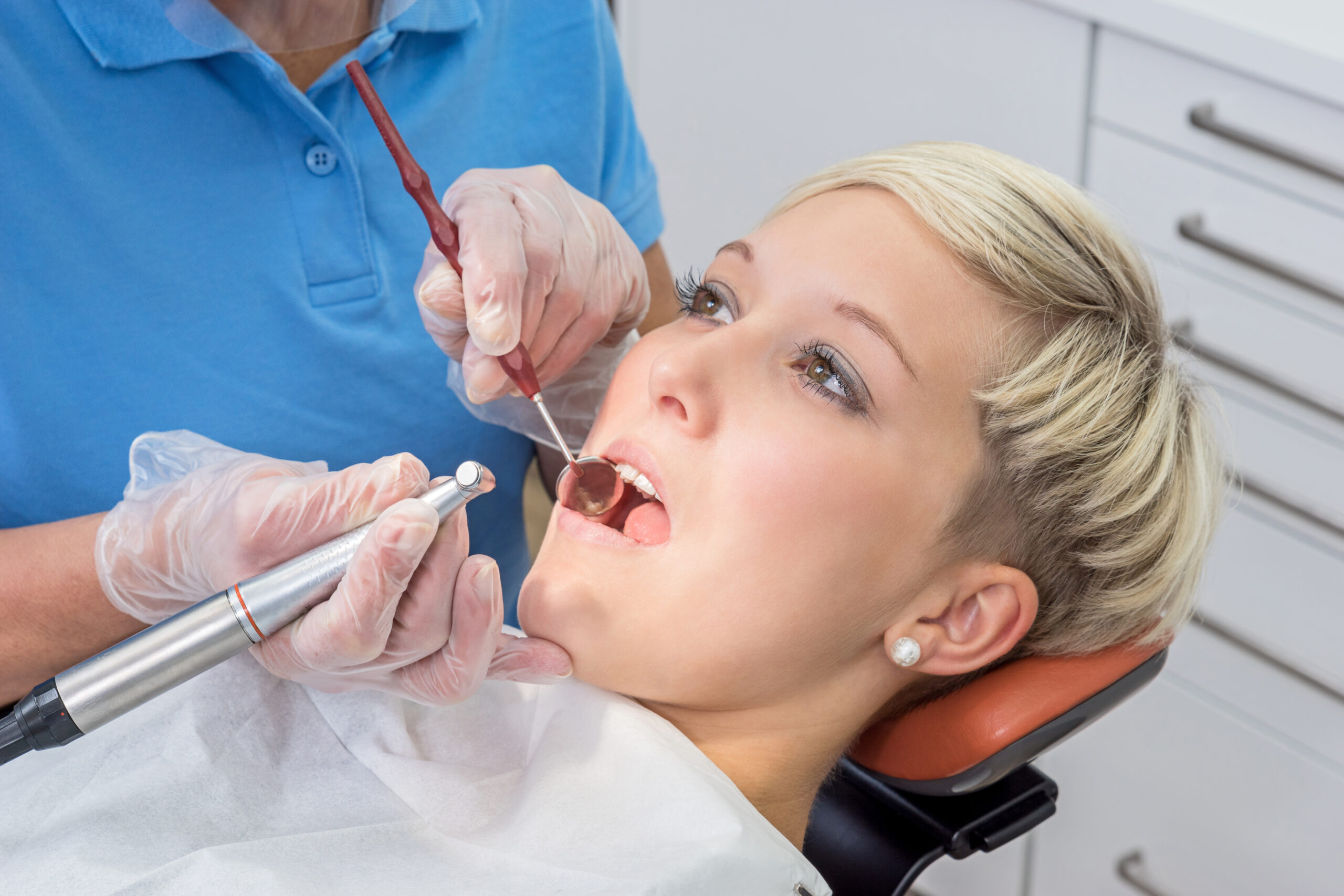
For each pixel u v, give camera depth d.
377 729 0.91
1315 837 1.49
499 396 0.97
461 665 0.77
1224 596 1.50
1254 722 1.49
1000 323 0.91
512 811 0.85
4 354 0.91
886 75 1.73
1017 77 1.60
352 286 1.00
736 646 0.89
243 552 0.75
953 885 1.78
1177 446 0.99
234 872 0.76
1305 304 1.40
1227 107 1.41
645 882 0.73
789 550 0.87
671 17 1.93
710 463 0.88
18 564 0.87
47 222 0.90
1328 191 1.35
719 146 1.98
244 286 0.97
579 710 0.88
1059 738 0.96
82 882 0.76
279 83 0.91
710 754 0.94
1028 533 0.94
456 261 0.87
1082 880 1.73
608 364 1.10
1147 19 1.42
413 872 0.79
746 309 0.94
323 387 1.01
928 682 1.01
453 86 1.04
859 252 0.90
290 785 0.87
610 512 0.92
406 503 0.69
